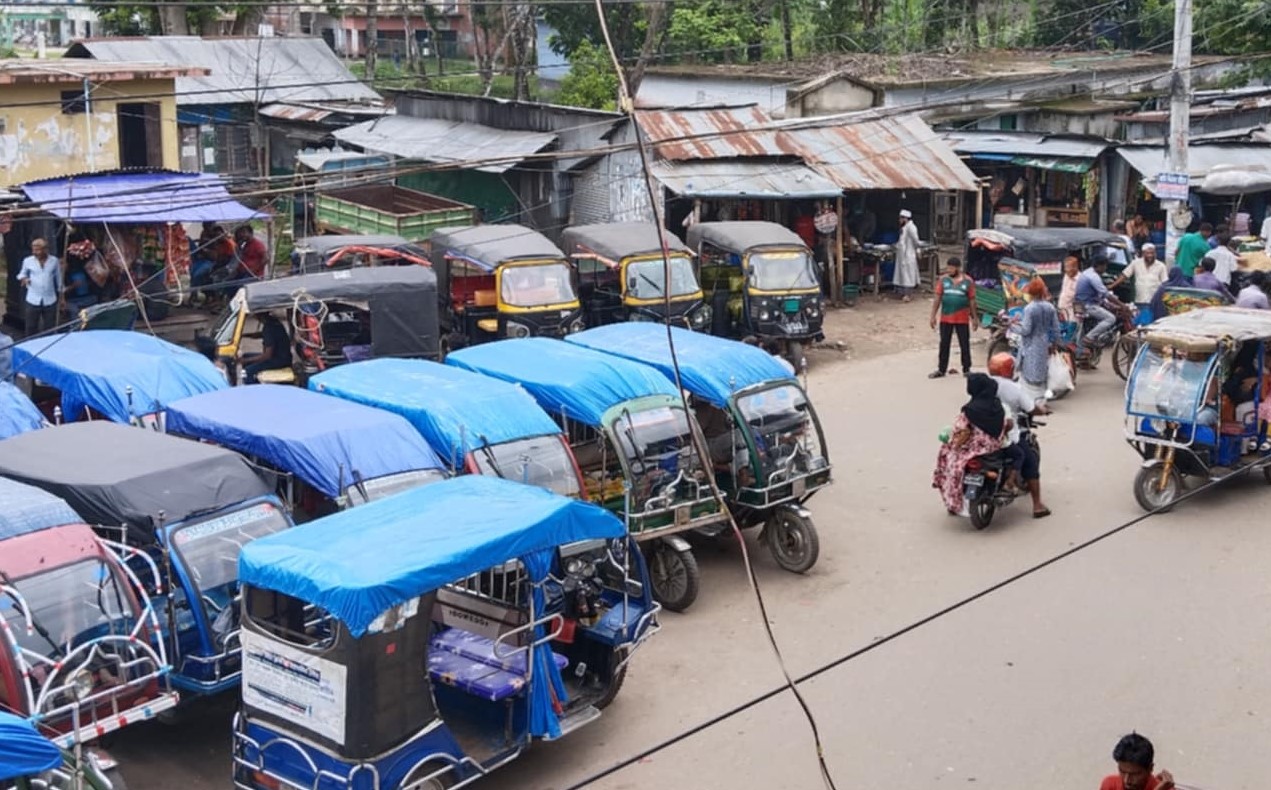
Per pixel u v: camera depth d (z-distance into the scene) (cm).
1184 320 1587
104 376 1498
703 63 3975
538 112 2866
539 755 1088
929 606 1345
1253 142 3091
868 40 4231
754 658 1249
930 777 1037
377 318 1881
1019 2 4388
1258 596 1335
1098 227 3136
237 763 982
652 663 1246
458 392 1373
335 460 1234
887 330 2548
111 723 990
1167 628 1277
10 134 2652
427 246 2567
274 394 1399
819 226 2703
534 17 4288
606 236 2234
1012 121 3425
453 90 4484
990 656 1235
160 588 1059
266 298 1827
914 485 1695
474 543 954
